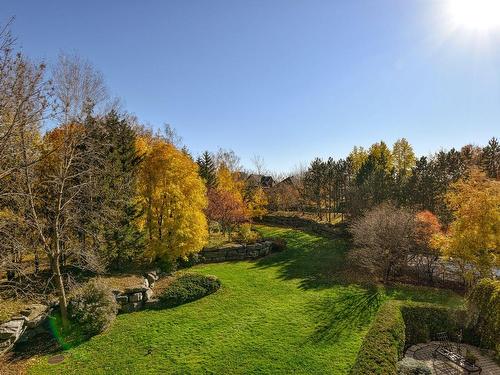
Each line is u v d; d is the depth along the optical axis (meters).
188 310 18.56
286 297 20.64
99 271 17.09
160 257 23.80
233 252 31.16
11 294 16.28
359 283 23.47
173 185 23.14
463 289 23.30
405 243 23.62
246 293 21.39
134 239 22.30
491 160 45.50
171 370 12.71
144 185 23.50
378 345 11.77
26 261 21.30
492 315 14.83
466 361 13.33
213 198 37.84
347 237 37.62
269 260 30.89
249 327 16.28
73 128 16.05
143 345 14.52
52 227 16.56
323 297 20.58
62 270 19.88
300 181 62.78
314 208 56.34
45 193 17.61
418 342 15.74
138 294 18.53
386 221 24.56
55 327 15.30
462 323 16.19
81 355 13.73
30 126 13.62
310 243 36.88
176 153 24.06
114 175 21.16
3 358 13.23
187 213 23.80
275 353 13.78
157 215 23.89
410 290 21.98
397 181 42.34
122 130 26.02
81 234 20.70
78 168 18.45
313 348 14.20
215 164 58.91
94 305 15.76
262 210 50.03
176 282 21.48
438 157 49.69
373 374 10.02
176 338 15.16
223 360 13.31
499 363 13.97
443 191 37.97
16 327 13.82
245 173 64.44
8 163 13.80
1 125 11.84
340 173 50.81
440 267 26.58
